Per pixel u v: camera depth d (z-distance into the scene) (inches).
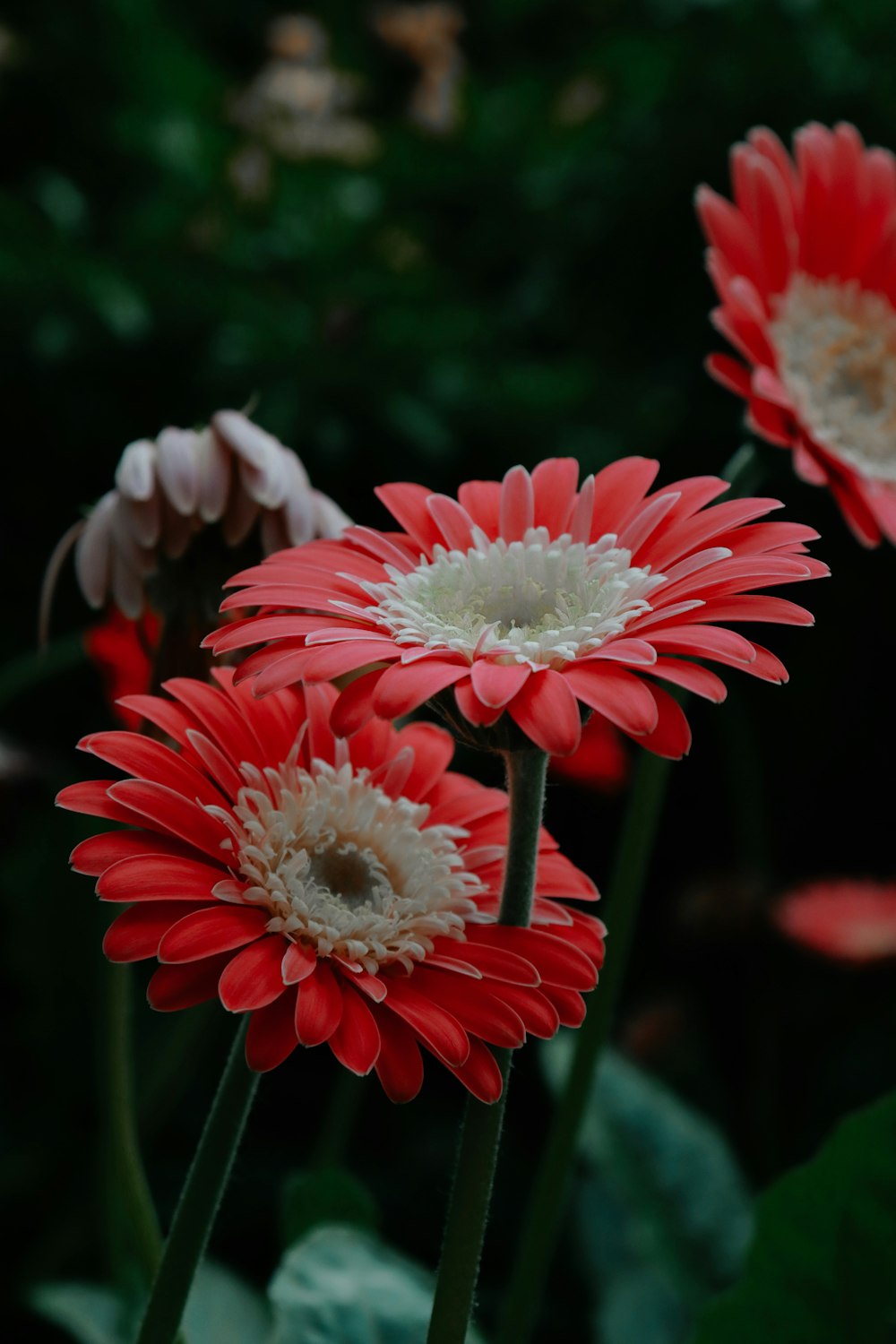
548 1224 28.3
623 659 21.1
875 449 30.9
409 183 55.1
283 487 25.2
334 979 22.1
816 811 56.8
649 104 55.4
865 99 52.6
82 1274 42.8
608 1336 32.5
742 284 29.2
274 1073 49.4
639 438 50.9
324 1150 33.9
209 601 25.5
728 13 53.9
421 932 22.5
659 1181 32.4
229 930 21.9
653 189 54.9
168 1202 43.8
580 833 55.8
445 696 21.8
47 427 52.6
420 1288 27.2
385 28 58.6
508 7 65.3
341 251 49.1
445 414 50.6
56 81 57.9
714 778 56.4
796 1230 27.8
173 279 48.5
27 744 53.3
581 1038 28.2
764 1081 45.8
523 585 22.6
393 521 52.4
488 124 55.2
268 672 21.2
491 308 54.2
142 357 51.0
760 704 56.0
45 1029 45.3
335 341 48.3
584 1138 32.5
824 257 31.7
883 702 55.7
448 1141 47.0
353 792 23.5
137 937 21.9
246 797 22.8
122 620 27.9
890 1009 49.4
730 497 28.6
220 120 51.8
